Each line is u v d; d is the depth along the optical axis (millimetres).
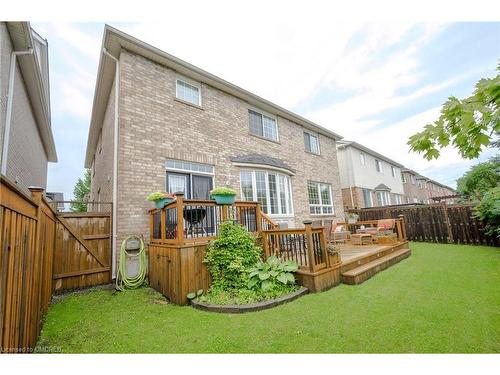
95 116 9469
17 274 2246
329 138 14547
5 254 1906
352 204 16375
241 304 4047
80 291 5457
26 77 7426
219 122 8484
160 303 4512
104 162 8961
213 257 4797
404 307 3709
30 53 6297
